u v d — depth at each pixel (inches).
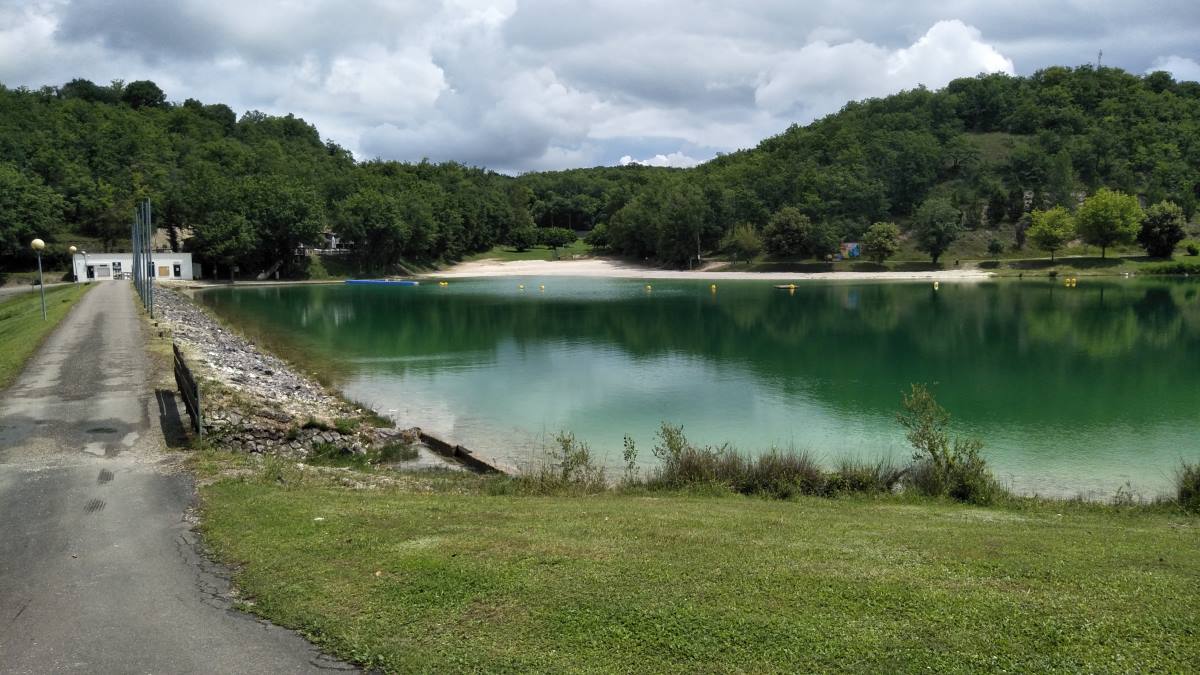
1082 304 2800.2
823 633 267.0
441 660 256.1
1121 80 7544.3
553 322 2405.3
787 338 2003.0
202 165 5231.3
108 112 6353.3
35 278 3826.3
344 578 331.0
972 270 4746.6
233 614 304.0
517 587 312.3
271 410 834.2
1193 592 309.9
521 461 836.6
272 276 4785.9
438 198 5910.4
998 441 952.9
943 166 6387.8
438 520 428.5
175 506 469.7
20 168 4495.6
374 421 1013.2
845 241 5383.9
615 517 453.1
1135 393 1266.0
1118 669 240.5
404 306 2997.0
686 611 285.7
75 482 530.0
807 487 645.9
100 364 1059.9
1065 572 338.3
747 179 6136.8
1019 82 7716.5
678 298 3341.5
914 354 1713.8
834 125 7081.7
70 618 305.0
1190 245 4692.4
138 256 2608.3
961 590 309.0
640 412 1121.4
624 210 6205.7
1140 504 637.9
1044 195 5664.4
